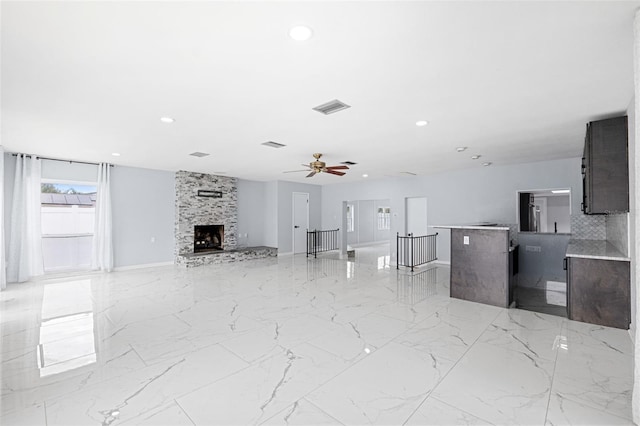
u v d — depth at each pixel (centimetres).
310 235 1037
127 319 376
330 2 159
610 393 217
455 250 473
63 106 309
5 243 558
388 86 266
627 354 277
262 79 251
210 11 165
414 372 247
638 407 178
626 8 164
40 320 374
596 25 179
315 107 316
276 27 181
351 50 207
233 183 877
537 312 403
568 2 159
